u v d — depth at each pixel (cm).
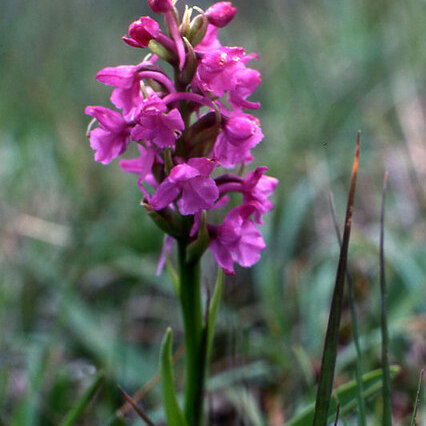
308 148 56
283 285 44
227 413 40
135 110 35
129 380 41
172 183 34
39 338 43
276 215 48
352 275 44
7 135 64
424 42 65
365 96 63
